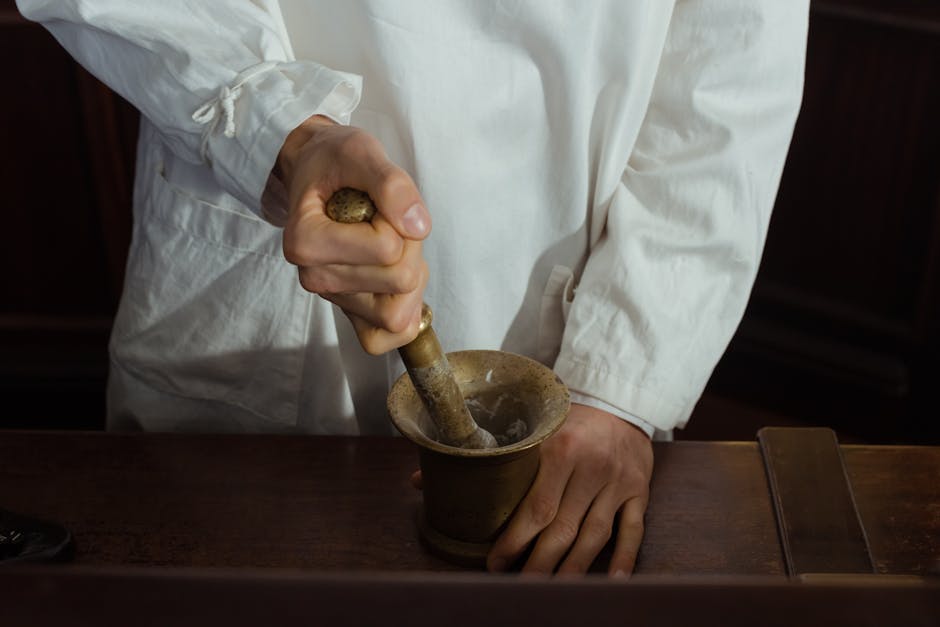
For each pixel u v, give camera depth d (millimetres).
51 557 1427
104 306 2959
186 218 1634
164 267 1661
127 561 1457
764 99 1577
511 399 1454
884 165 2660
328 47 1572
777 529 1489
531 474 1448
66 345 2996
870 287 2832
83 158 2734
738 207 1587
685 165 1589
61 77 2615
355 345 1727
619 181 1641
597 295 1599
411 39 1528
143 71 1504
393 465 1557
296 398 1720
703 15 1561
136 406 1749
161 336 1699
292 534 1484
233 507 1511
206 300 1666
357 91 1493
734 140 1572
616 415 1570
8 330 2971
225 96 1459
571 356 1592
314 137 1392
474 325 1683
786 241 2895
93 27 1497
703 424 3074
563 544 1451
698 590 884
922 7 2443
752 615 869
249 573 896
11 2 2523
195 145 1495
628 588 889
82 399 3037
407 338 1329
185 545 1473
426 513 1465
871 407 2939
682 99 1584
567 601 878
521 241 1654
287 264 1632
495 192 1614
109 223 2822
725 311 1611
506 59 1550
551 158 1610
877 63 2559
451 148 1581
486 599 878
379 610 868
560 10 1515
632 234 1601
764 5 1546
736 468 1556
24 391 3021
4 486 1531
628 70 1560
